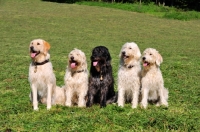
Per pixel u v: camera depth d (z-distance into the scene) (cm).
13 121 757
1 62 1702
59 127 714
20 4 5000
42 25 3416
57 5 5078
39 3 5231
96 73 921
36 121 753
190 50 2327
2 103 946
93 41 2642
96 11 4559
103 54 907
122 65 923
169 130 702
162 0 6122
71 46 2359
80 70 922
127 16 4288
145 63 891
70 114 814
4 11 4212
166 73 1434
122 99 926
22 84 1209
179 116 773
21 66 1596
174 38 2973
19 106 889
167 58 1950
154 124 727
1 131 693
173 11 4981
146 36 3028
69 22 3672
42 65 873
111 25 3616
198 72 1481
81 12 4416
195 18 4438
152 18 4278
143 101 902
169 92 1099
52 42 2533
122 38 2856
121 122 738
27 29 3156
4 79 1305
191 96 1051
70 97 929
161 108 877
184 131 696
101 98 930
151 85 905
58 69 1530
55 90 941
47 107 889
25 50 2145
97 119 753
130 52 895
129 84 912
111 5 5306
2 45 2334
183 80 1305
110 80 936
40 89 895
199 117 787
